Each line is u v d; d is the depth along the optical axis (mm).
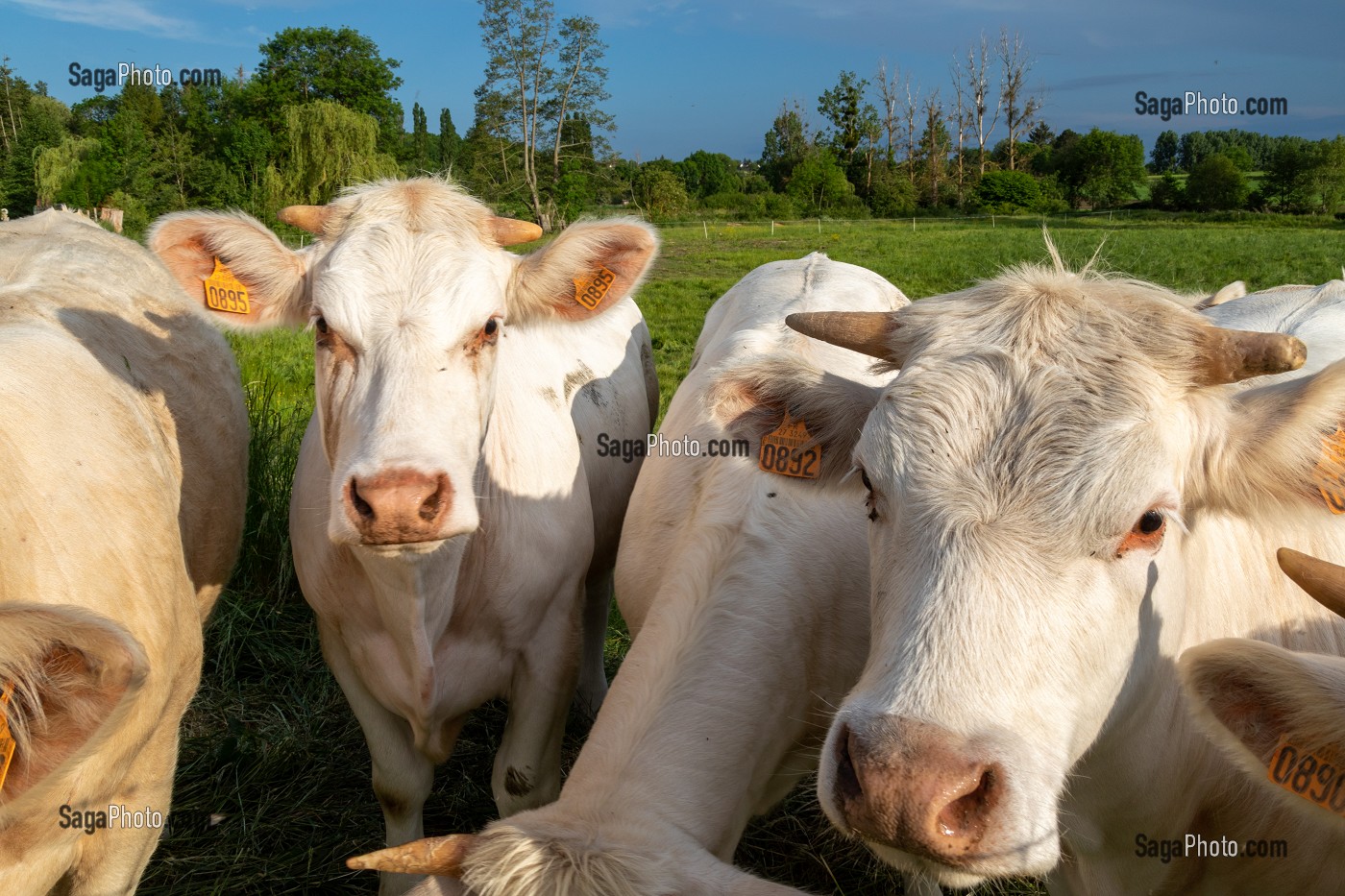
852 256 35125
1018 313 2785
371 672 4035
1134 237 43969
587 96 50344
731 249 40469
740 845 4371
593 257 3896
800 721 3494
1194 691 2324
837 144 97125
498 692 4309
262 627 5641
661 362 14289
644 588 4219
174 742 3449
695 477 4191
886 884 4211
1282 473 2627
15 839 2650
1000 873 2240
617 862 2277
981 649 2352
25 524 2766
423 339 3414
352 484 3109
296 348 12156
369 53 66250
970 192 83500
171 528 3453
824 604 3580
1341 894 3113
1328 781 2217
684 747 2967
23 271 4277
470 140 49969
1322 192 70875
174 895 3975
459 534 3184
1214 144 132625
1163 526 2572
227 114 63875
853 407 3182
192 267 3787
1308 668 2146
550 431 4469
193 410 4387
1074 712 2457
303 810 4492
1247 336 2578
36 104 74375
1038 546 2436
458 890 2295
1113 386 2559
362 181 4148
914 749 2209
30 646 1895
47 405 3127
